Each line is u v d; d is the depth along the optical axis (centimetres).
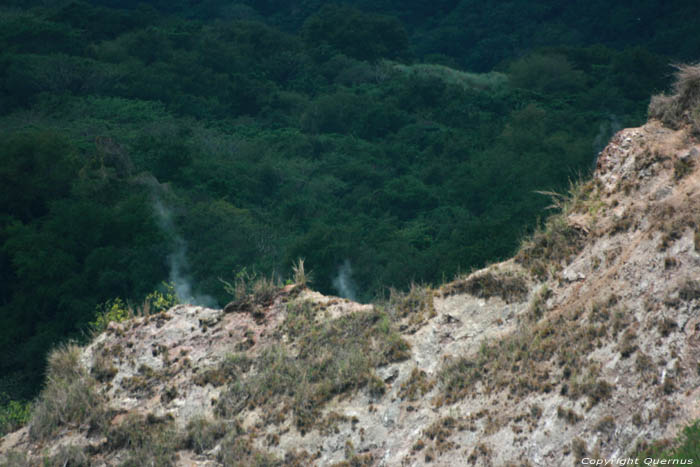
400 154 11569
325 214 8412
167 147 9038
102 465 989
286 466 905
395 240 6394
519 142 10769
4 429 1177
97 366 1137
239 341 1116
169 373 1098
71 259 5569
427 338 1000
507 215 6353
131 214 6166
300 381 1009
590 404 756
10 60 13588
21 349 4772
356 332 1061
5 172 6519
